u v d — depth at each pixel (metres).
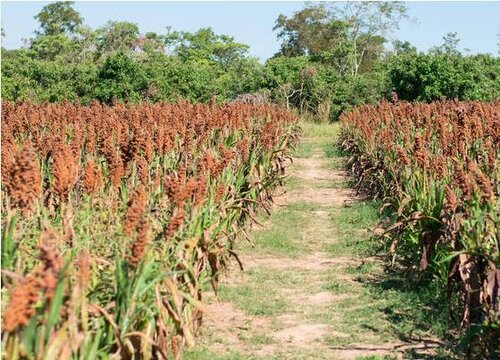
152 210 7.48
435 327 8.30
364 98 45.62
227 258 9.98
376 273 10.92
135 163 8.87
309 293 10.03
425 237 9.14
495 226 7.42
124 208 7.67
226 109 23.64
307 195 18.70
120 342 5.19
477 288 7.54
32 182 5.70
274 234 13.52
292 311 9.22
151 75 41.31
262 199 14.97
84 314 4.75
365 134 19.14
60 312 4.57
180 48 83.94
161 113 20.41
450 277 8.23
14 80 41.03
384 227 13.80
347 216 15.23
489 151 10.66
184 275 7.26
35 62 42.25
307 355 7.68
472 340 7.37
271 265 11.55
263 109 27.20
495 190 9.15
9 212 5.46
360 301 9.56
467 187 8.15
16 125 16.20
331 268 11.37
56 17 91.88
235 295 9.76
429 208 9.16
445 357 7.47
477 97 39.06
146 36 81.88
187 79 42.88
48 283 4.07
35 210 6.78
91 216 6.95
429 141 15.14
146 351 5.73
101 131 13.45
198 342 7.99
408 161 11.45
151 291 6.02
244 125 18.88
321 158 27.42
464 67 40.50
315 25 83.31
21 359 4.20
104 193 8.36
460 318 8.38
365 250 12.37
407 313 8.97
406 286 9.97
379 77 47.44
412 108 24.66
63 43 73.25
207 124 16.23
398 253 11.67
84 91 41.03
